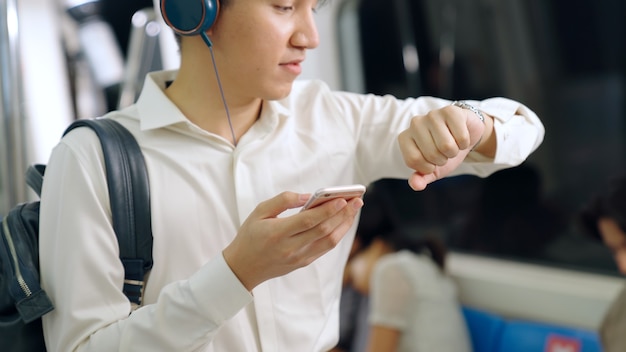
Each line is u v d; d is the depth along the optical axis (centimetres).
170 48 233
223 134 111
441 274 284
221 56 103
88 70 237
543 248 315
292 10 101
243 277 90
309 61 351
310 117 119
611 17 286
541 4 303
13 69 164
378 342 271
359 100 125
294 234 85
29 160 219
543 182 312
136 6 234
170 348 92
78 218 98
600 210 212
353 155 120
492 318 279
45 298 99
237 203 107
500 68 323
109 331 94
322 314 114
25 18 223
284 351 108
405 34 351
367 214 291
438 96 351
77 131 105
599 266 297
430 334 265
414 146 97
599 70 293
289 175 112
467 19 332
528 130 114
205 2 98
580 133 299
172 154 106
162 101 108
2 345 104
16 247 103
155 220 103
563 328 260
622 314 184
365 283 291
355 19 359
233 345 105
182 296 91
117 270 100
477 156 112
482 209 334
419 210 357
